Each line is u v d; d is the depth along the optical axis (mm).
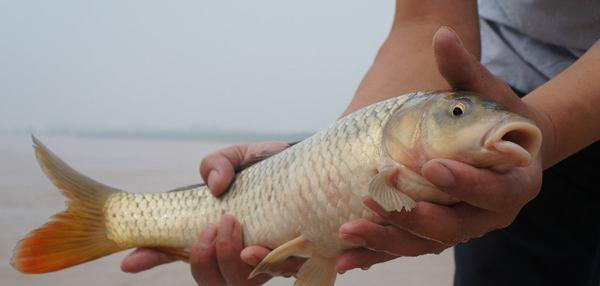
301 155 711
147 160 4230
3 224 1772
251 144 827
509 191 581
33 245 784
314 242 702
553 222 901
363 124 674
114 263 1448
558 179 890
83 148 5785
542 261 907
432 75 757
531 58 894
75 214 805
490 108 599
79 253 801
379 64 791
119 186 2566
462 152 599
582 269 919
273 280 1283
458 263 949
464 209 610
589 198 898
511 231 902
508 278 910
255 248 728
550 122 635
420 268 1460
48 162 800
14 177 2936
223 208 773
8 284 1246
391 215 607
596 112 656
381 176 625
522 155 567
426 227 608
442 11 793
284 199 714
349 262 674
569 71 677
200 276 770
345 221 675
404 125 642
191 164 3934
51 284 1259
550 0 837
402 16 810
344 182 670
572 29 842
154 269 1396
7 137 8484
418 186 629
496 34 932
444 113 620
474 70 601
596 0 818
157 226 804
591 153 869
